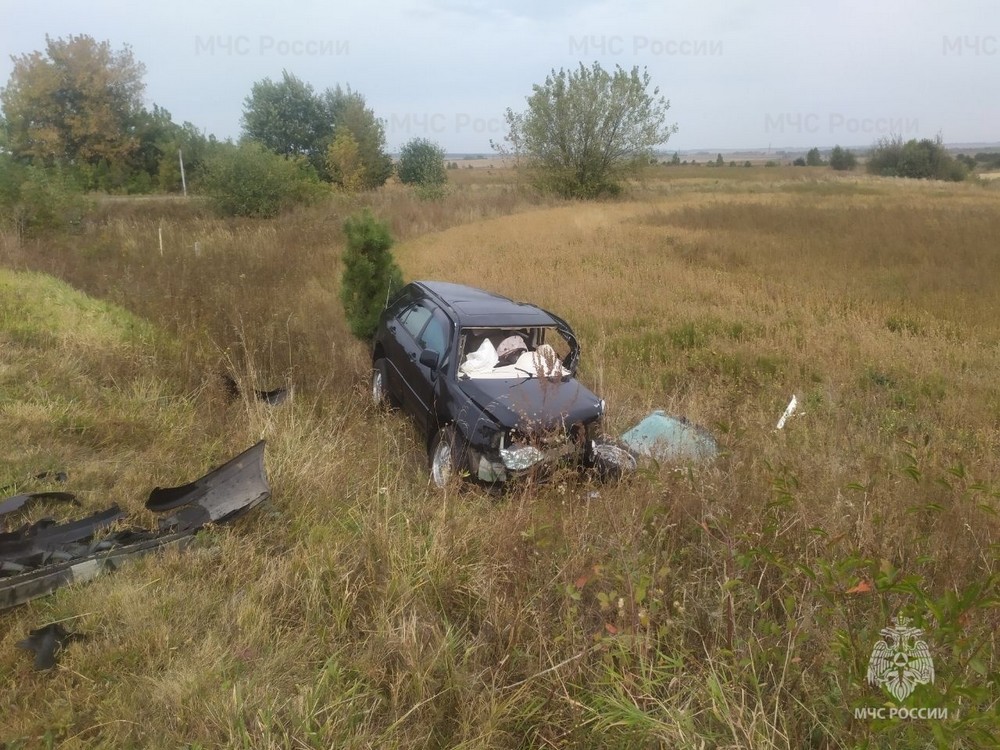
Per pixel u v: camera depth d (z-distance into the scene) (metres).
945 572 3.71
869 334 10.35
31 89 45.56
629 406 7.64
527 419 5.64
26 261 14.61
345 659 3.62
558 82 39.53
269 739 2.99
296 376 8.16
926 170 70.25
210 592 4.01
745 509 4.12
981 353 9.91
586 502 4.63
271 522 4.81
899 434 6.57
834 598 3.11
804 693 3.17
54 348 8.03
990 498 4.36
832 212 26.45
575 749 3.11
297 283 14.09
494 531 4.54
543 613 3.70
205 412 6.75
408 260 17.14
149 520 4.72
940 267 15.77
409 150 51.97
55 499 4.70
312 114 53.59
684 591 3.69
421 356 6.58
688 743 2.87
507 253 17.84
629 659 3.31
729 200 35.88
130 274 13.22
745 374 8.93
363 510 5.07
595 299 13.04
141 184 45.06
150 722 3.11
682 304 12.68
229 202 27.56
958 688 2.43
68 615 3.68
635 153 40.22
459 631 3.83
